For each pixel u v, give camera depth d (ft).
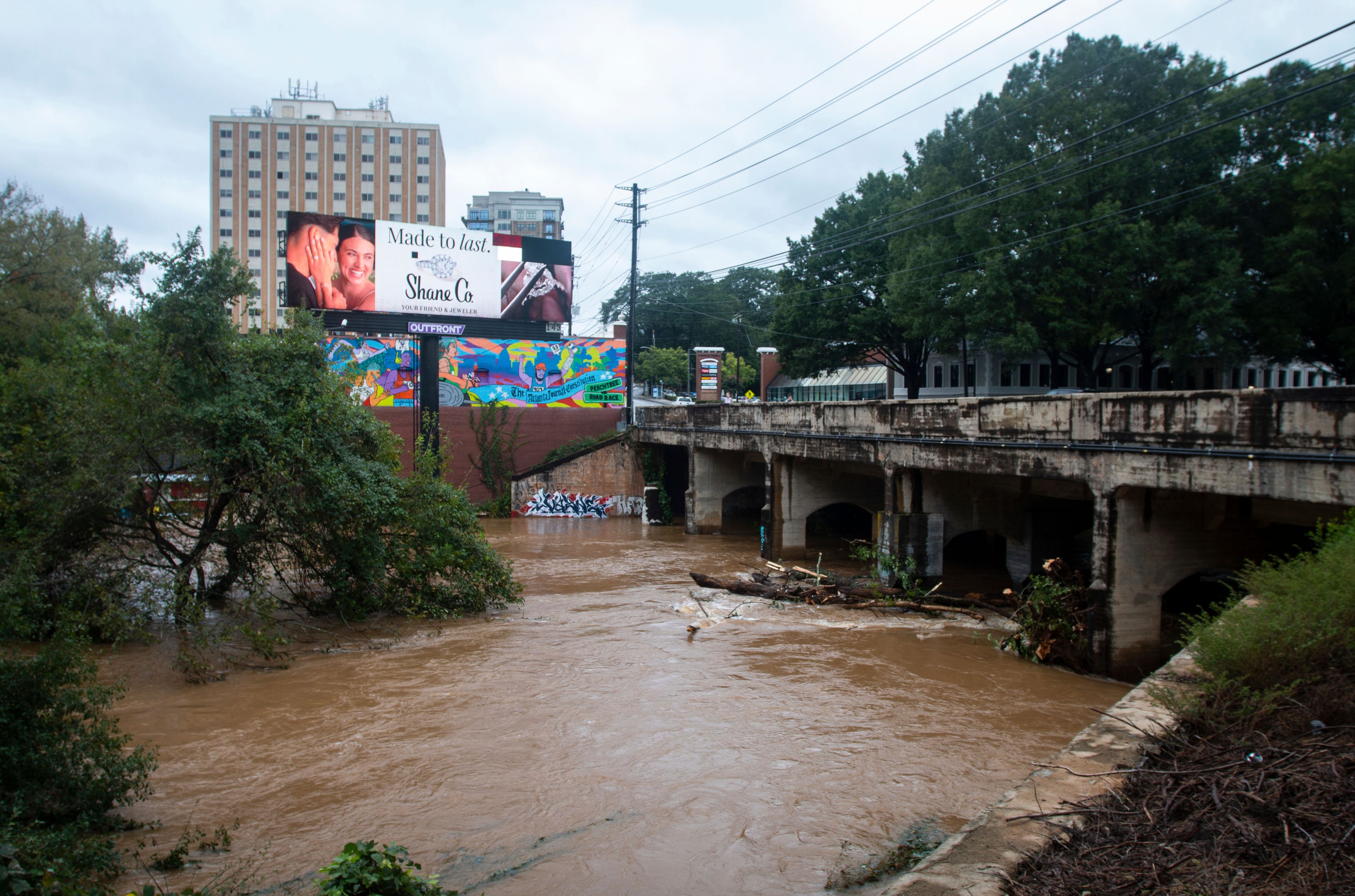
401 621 70.69
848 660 58.34
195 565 64.34
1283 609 30.32
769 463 104.58
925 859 22.40
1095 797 24.12
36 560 50.49
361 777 38.47
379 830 33.30
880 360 194.18
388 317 132.77
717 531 127.24
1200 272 101.50
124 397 57.36
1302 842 19.61
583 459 146.30
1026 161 111.55
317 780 38.11
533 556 106.73
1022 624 60.95
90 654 56.59
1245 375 163.12
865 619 71.72
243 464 63.82
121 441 56.08
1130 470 54.90
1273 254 100.42
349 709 47.93
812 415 94.73
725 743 42.50
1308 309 102.99
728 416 114.62
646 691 51.06
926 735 43.68
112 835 32.04
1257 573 36.68
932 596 75.41
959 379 161.68
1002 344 108.78
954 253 117.29
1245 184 103.04
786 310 155.63
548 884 29.01
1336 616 28.99
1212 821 21.56
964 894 19.79
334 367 131.34
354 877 22.94
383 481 69.41
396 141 334.85
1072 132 107.96
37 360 68.23
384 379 152.87
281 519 64.13
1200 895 18.60
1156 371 157.38
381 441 73.87
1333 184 94.68
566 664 57.11
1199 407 50.72
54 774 31.65
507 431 150.51
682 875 29.66
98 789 32.32
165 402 58.85
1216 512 57.26
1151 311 111.14
